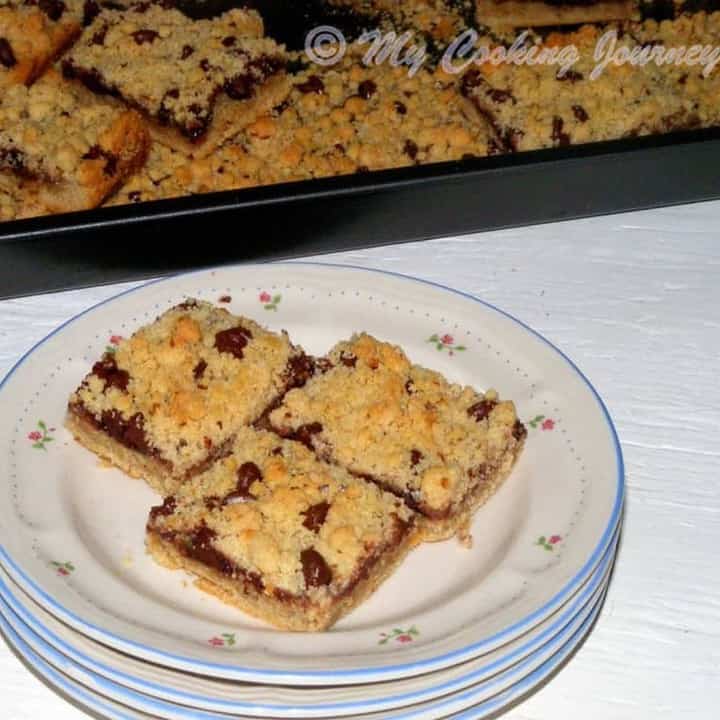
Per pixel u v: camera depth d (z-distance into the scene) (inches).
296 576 13.6
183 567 14.3
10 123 21.7
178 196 21.1
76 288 19.5
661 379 18.4
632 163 21.2
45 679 13.3
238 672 11.9
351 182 19.9
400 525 14.4
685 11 27.6
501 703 12.6
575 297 20.0
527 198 21.0
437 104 24.4
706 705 13.8
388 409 15.5
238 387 16.0
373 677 11.9
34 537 14.0
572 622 13.3
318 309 17.9
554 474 15.2
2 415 15.7
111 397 15.7
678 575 15.2
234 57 23.2
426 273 20.3
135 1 25.4
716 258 21.2
